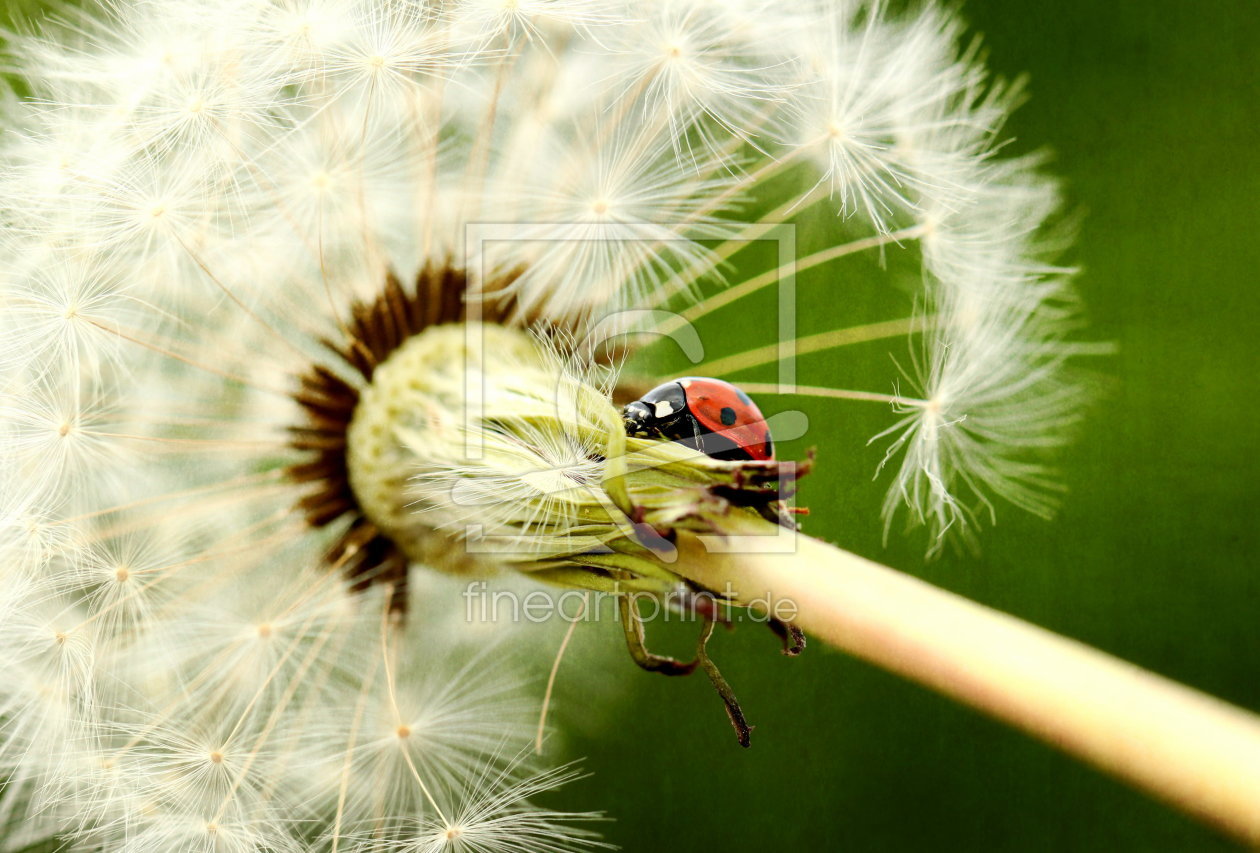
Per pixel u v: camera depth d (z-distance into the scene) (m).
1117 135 0.21
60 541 0.19
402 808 0.19
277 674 0.19
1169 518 0.21
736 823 0.20
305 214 0.19
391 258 0.19
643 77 0.19
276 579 0.19
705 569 0.18
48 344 0.20
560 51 0.20
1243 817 0.17
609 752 0.20
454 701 0.20
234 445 0.19
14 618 0.19
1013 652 0.17
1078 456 0.21
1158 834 0.20
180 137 0.20
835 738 0.21
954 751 0.21
